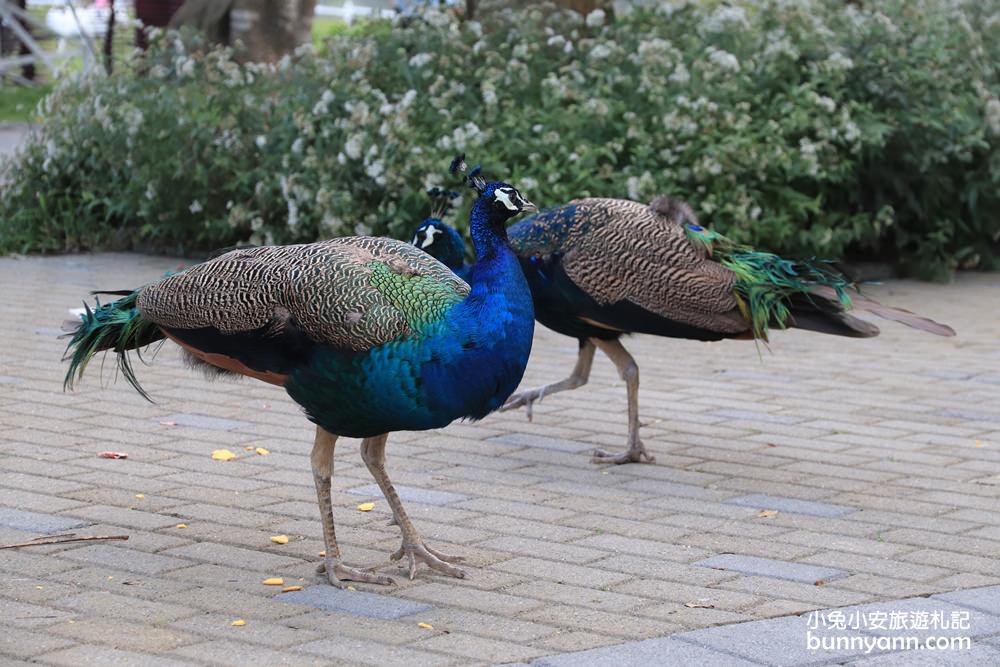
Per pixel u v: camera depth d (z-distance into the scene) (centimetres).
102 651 418
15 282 1162
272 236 1221
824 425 755
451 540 549
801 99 1174
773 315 653
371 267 489
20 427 712
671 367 910
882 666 416
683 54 1216
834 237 1177
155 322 512
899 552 537
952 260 1271
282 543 540
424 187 1120
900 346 981
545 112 1191
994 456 689
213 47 1486
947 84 1247
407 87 1231
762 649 428
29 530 543
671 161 1127
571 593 486
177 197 1281
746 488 633
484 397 484
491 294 481
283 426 732
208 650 422
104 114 1329
